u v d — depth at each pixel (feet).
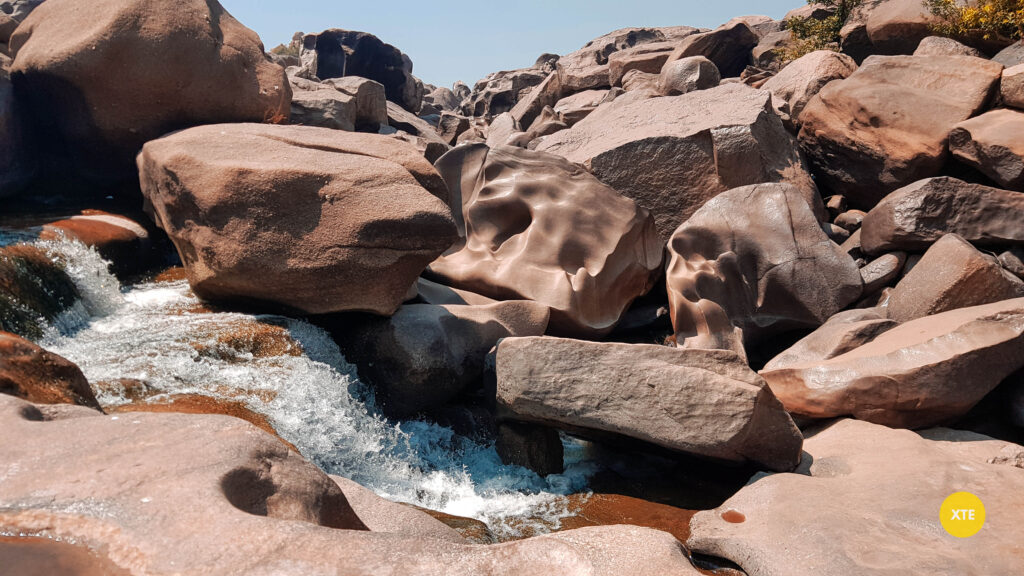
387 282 22.03
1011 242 28.35
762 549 15.01
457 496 19.15
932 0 42.09
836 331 25.22
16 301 19.98
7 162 28.07
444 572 7.55
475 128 62.08
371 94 50.42
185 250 23.76
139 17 28.78
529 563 7.89
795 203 29.68
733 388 18.52
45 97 28.81
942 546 14.60
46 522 7.92
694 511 18.38
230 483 8.78
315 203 21.99
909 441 19.34
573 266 28.40
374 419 21.38
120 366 18.83
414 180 22.99
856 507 16.28
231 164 22.38
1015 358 20.98
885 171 33.58
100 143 29.45
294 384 20.34
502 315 24.53
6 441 9.53
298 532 7.85
